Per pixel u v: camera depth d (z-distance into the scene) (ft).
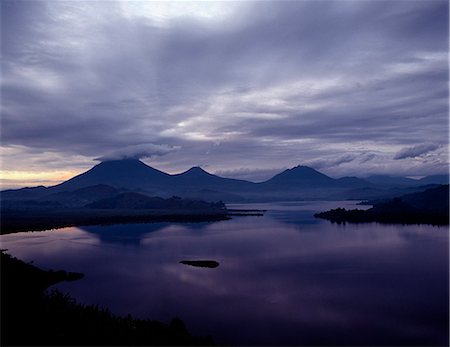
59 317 116.06
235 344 116.78
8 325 103.55
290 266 228.22
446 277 196.03
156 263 242.78
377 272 208.74
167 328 116.37
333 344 117.19
